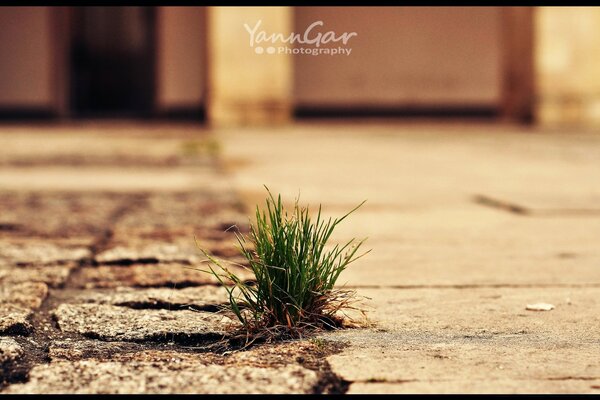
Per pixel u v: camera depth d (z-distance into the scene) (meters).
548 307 2.85
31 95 23.02
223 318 2.57
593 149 12.90
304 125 22.28
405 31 24.45
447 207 6.00
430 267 3.69
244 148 13.28
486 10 24.48
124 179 8.27
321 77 24.39
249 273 3.36
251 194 6.75
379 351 2.26
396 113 24.64
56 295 3.05
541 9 21.73
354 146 13.89
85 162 10.38
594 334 2.50
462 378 2.03
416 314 2.75
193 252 3.92
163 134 17.06
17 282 3.21
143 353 2.22
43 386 1.94
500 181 8.07
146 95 23.47
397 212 5.69
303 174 8.83
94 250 4.06
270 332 2.37
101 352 2.27
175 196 6.62
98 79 23.38
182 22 23.11
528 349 2.31
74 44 23.23
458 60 24.58
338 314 2.62
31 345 2.35
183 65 23.14
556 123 21.97
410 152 12.49
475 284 3.32
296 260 2.43
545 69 21.86
